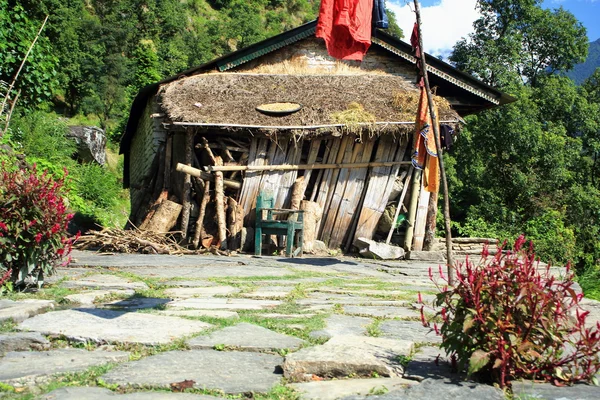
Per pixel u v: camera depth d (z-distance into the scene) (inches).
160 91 503.5
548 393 106.9
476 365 108.8
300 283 287.4
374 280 320.2
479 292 113.7
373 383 113.3
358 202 491.8
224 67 534.0
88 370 117.1
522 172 920.9
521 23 1136.2
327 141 491.2
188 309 191.8
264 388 108.8
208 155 486.0
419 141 329.1
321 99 497.4
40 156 660.7
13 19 518.0
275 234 451.8
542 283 121.0
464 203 944.9
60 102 1903.3
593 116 1080.8
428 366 125.7
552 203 897.5
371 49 553.6
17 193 207.3
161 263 348.8
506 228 801.6
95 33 2362.2
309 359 119.1
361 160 492.1
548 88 1072.2
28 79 517.7
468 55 1054.4
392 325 178.5
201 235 460.8
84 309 180.9
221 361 127.6
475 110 595.5
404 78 548.4
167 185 498.6
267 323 170.4
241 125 461.4
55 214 213.9
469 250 524.4
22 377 110.6
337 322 178.4
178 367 121.4
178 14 3196.4
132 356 130.2
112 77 1953.7
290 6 4724.4
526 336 113.5
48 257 217.2
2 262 203.6
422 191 495.5
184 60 2588.6
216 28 3489.2
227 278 295.4
